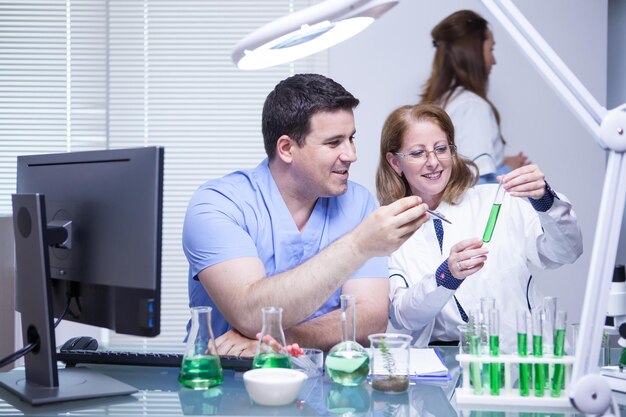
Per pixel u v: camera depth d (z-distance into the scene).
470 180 2.21
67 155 1.38
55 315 1.42
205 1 3.74
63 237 1.30
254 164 3.78
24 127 3.78
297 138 1.61
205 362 1.27
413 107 2.11
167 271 3.76
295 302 1.44
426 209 1.39
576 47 3.47
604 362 1.35
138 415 1.11
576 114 0.90
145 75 3.77
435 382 1.32
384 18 3.51
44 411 1.15
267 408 1.14
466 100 3.20
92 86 3.77
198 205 1.69
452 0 3.48
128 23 3.77
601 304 0.88
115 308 1.24
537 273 3.47
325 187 1.65
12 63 3.76
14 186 3.78
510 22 0.95
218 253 1.58
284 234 1.73
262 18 3.75
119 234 1.22
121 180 1.23
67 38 3.77
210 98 3.76
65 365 1.49
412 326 1.94
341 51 3.54
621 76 3.52
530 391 1.18
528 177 1.81
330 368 1.28
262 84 3.76
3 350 2.20
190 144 3.77
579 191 3.49
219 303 1.57
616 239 0.88
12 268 2.24
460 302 2.08
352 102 1.60
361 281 1.78
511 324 2.00
